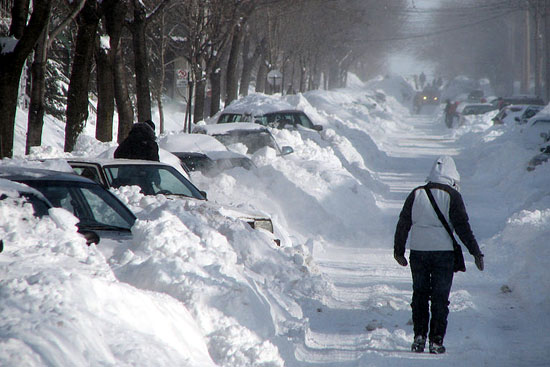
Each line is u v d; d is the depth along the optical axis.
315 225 48.31
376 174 88.00
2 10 77.12
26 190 21.92
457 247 23.48
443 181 23.78
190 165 51.81
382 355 22.09
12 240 18.64
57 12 80.94
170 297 19.16
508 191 72.00
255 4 120.62
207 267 22.98
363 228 50.31
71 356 12.67
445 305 23.23
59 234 19.78
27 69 89.25
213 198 45.16
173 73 161.38
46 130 86.19
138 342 14.47
